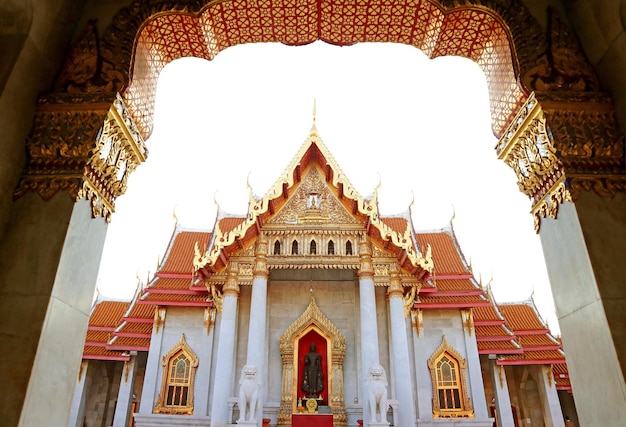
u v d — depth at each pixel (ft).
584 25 22.84
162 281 90.63
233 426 62.23
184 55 28.71
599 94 21.70
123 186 23.99
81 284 19.90
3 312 17.29
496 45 26.43
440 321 88.43
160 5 24.61
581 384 19.16
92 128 20.56
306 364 68.80
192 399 80.84
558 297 21.16
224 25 28.60
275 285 75.72
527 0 24.56
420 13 27.73
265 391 68.54
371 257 69.67
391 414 63.57
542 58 22.79
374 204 71.05
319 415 59.82
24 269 18.10
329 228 72.02
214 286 71.87
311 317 71.72
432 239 106.83
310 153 77.10
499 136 26.30
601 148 20.74
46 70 21.45
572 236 19.99
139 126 24.91
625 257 18.81
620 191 20.21
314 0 27.63
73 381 19.07
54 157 20.16
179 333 86.58
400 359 64.59
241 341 70.85
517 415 113.50
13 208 19.27
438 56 29.86
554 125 21.24
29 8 20.04
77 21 23.40
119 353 97.76
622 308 17.74
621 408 16.57
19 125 19.89
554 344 103.50
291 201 74.69
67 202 19.35
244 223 69.77
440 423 78.74
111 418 110.11
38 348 16.71
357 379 69.62
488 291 104.32
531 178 23.40
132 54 23.15
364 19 28.91
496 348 95.86
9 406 15.71
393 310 67.87
